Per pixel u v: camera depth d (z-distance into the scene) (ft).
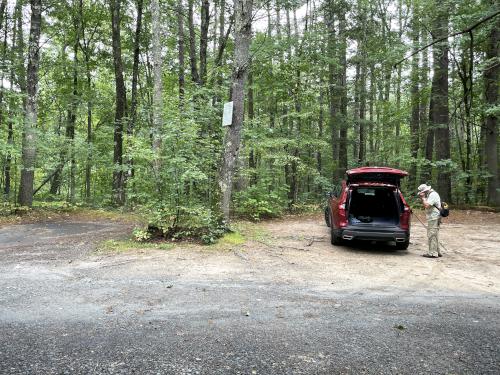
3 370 9.44
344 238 27.43
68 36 68.95
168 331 12.32
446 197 55.47
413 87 59.77
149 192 29.58
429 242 26.08
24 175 45.88
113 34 58.90
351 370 9.83
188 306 14.94
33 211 45.75
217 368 9.80
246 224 40.47
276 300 15.92
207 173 30.09
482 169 55.77
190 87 41.55
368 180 29.55
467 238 33.42
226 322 13.24
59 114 70.38
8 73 49.60
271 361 10.26
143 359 10.25
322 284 18.72
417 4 45.55
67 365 9.81
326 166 84.99
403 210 26.94
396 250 28.55
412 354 10.84
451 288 18.38
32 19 44.78
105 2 64.44
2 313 13.83
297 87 51.90
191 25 51.03
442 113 53.06
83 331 12.22
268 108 55.26
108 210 52.39
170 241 28.37
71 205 50.21
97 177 80.79
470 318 14.02
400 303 15.84
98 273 19.93
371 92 72.38
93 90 67.77
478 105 47.52
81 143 49.60
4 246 27.45
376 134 73.20
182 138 28.12
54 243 28.53
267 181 49.34
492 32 39.58
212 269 21.24
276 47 51.21
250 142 45.88
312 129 57.88
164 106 32.76
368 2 66.90
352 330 12.66
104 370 9.58
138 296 16.15
